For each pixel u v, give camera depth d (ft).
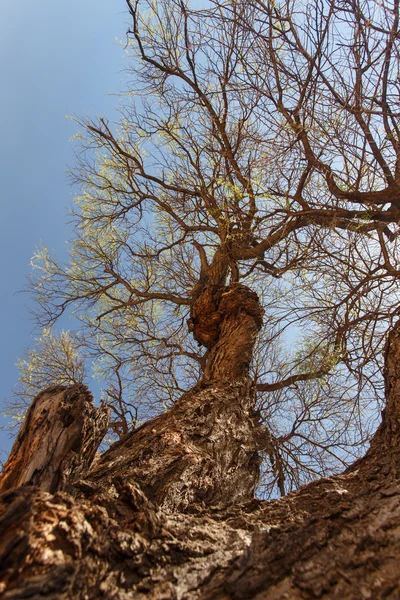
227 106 13.07
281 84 11.01
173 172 16.25
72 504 4.04
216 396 9.41
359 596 3.17
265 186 11.33
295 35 9.45
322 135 9.93
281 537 4.07
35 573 3.10
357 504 4.64
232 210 13.53
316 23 9.20
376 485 5.24
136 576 3.58
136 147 18.12
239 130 12.56
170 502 5.90
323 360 12.06
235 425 8.91
